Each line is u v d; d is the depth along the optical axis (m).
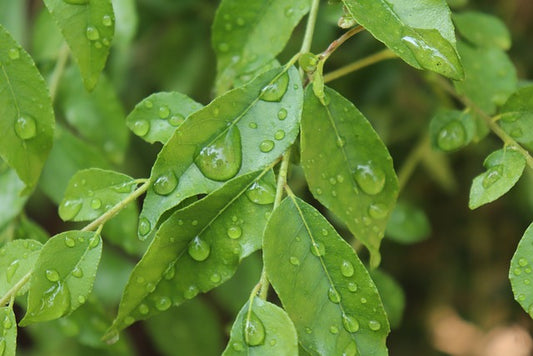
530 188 0.75
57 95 0.67
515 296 0.56
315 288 0.56
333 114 0.57
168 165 0.57
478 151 0.80
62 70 0.67
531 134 0.59
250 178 0.56
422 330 0.94
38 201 0.95
